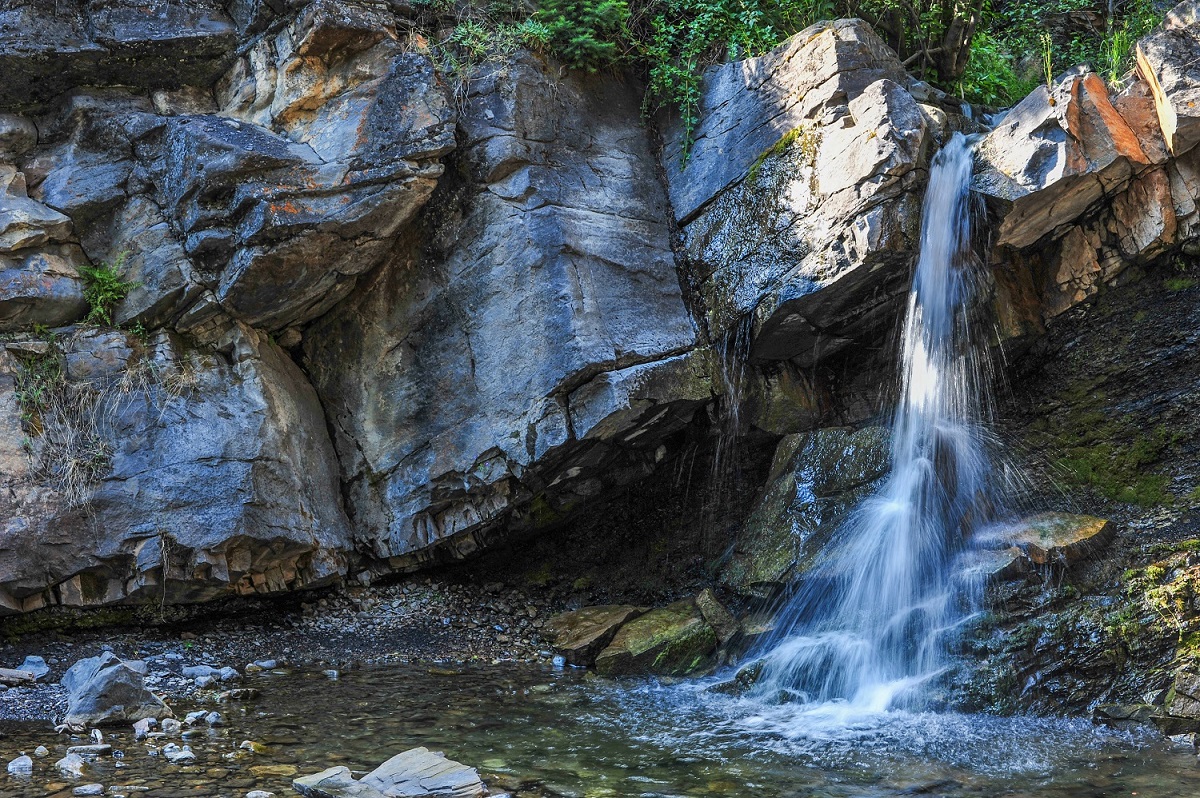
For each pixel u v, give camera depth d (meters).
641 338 7.72
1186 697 5.82
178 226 7.65
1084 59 9.93
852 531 7.37
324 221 7.48
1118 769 5.24
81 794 4.65
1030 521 7.13
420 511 8.16
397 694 6.62
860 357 8.24
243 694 6.43
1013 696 6.22
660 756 5.48
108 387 7.48
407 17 8.16
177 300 7.73
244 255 7.49
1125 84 7.39
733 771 5.25
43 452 7.20
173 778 4.91
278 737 5.63
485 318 7.87
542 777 5.12
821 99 7.50
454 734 5.79
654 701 6.57
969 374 7.76
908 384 7.61
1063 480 7.66
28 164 7.76
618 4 8.22
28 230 7.46
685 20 8.70
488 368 7.84
